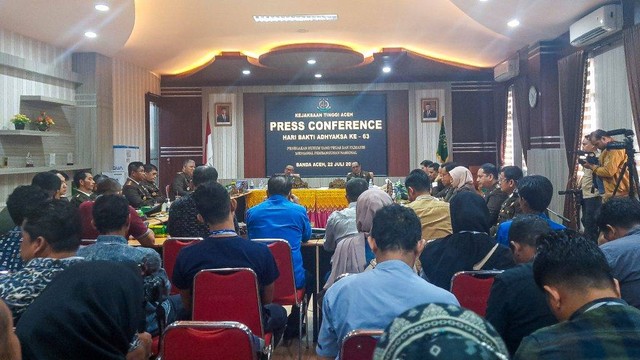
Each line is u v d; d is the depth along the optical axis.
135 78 9.59
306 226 3.56
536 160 7.69
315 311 3.73
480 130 10.77
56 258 1.78
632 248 2.11
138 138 9.69
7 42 6.51
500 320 1.71
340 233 3.22
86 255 2.28
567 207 6.88
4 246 2.49
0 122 6.37
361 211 2.66
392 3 7.00
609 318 1.04
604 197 5.03
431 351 0.61
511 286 1.70
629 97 5.80
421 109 10.88
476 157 10.77
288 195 3.81
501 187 4.27
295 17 7.52
